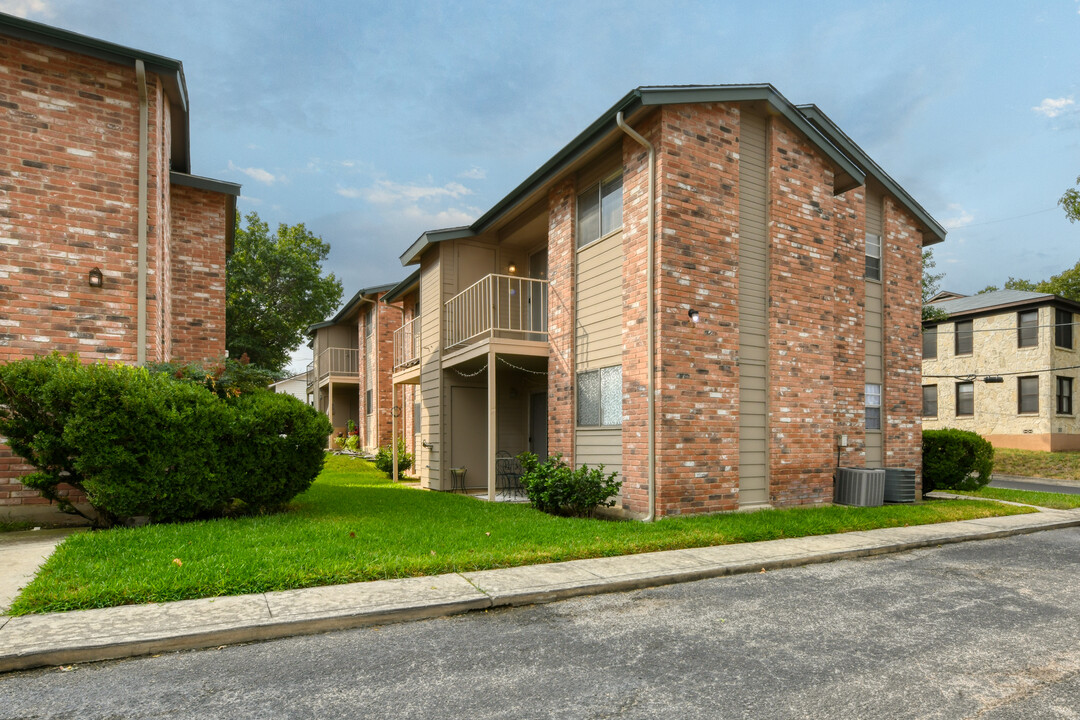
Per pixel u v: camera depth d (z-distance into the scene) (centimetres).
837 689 368
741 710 339
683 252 953
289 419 862
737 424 993
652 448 921
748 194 1047
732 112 1027
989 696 360
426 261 1548
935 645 446
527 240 1482
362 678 378
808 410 1074
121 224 866
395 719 325
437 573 597
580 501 944
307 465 889
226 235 1545
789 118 1067
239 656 412
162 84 940
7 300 790
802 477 1055
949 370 2739
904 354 1366
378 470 1953
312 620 457
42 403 691
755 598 565
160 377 766
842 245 1234
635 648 433
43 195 819
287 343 3434
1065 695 363
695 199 971
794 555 714
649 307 938
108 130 866
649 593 578
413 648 430
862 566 704
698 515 929
